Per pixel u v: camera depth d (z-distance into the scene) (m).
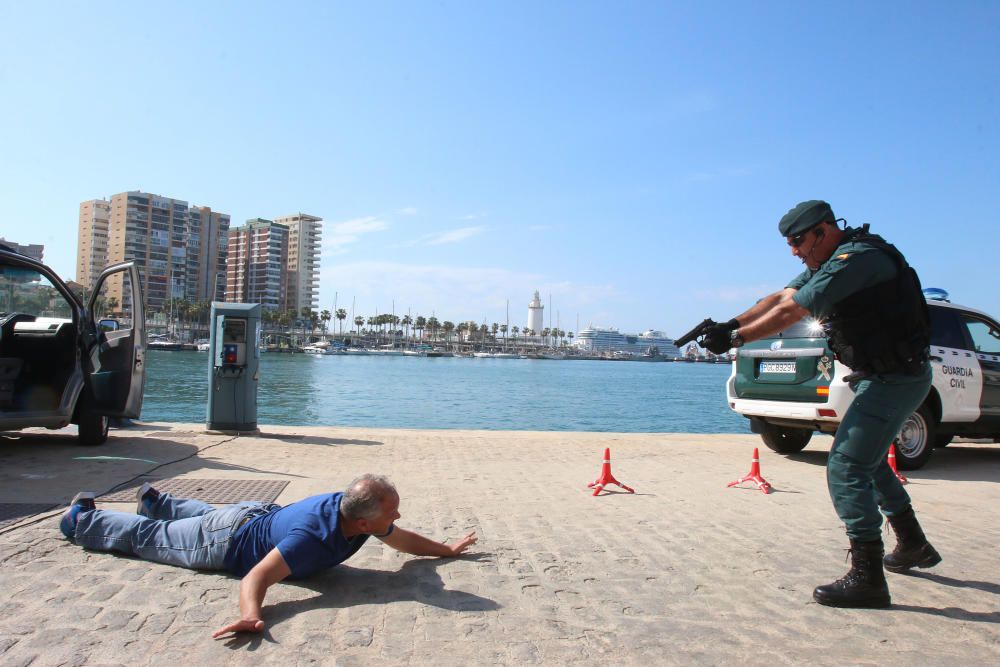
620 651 2.91
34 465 6.94
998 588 3.78
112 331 8.53
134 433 9.94
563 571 3.98
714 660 2.84
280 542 3.44
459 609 3.34
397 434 11.28
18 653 2.73
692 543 4.64
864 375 3.52
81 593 3.38
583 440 10.98
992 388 8.65
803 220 3.59
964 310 8.96
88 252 156.88
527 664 2.77
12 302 7.82
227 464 7.46
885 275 3.39
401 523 5.06
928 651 2.96
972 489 7.07
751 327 3.49
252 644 2.89
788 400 8.33
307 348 193.88
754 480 6.83
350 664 2.73
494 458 8.77
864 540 3.47
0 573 3.60
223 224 175.88
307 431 11.24
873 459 3.49
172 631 3.00
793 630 3.17
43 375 7.85
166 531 3.85
